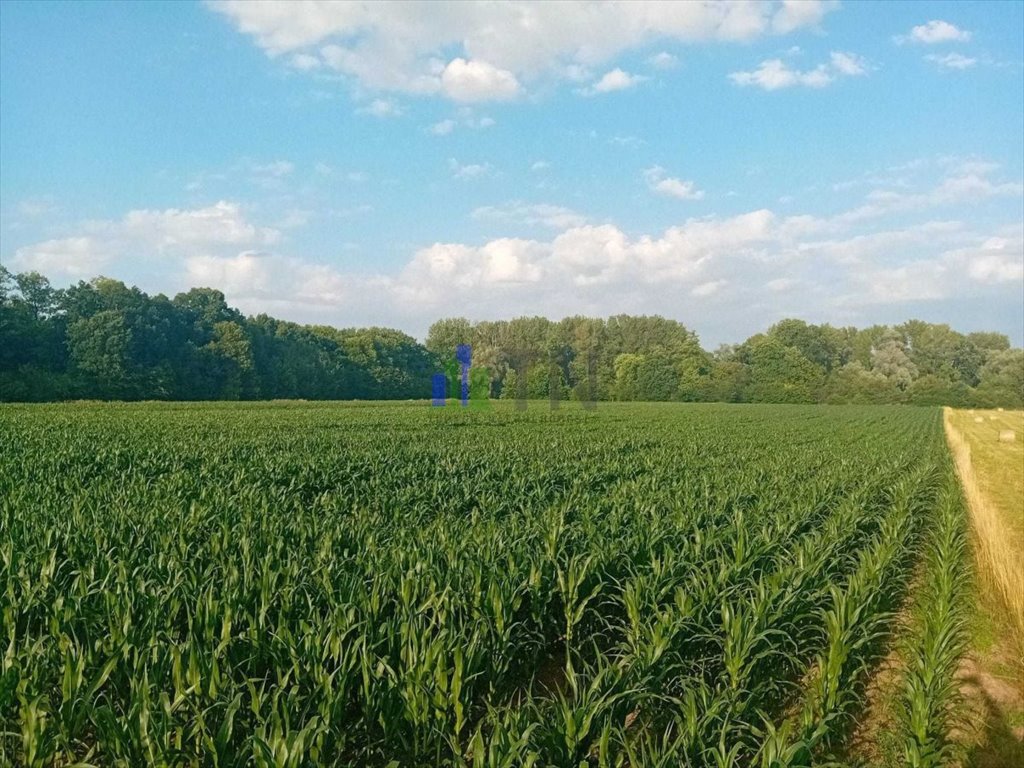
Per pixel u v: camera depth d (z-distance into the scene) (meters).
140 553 9.63
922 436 45.62
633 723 7.14
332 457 22.56
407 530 11.40
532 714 6.27
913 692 7.03
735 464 26.27
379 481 17.80
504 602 7.68
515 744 5.14
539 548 10.23
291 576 8.30
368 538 10.27
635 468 23.30
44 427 33.19
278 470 19.25
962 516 17.66
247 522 11.24
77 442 25.39
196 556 9.12
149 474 19.25
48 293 87.62
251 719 6.09
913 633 10.23
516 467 21.55
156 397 85.94
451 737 5.81
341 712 5.88
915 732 6.55
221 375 95.81
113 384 81.50
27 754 5.11
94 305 88.62
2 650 6.65
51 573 8.10
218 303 105.25
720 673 7.74
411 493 15.83
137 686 5.70
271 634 6.83
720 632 8.33
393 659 6.77
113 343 81.62
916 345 151.62
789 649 8.60
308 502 16.17
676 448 31.61
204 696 5.92
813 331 146.12
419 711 6.00
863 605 8.83
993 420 80.81
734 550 10.48
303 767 5.22
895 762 6.88
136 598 7.37
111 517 11.34
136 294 93.06
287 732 5.14
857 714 7.98
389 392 122.31
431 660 6.19
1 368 76.69
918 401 117.44
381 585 8.03
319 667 6.09
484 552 9.45
